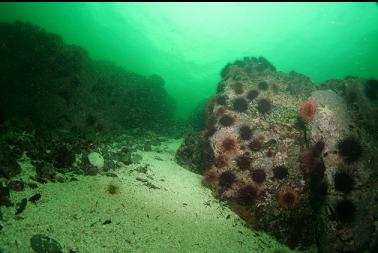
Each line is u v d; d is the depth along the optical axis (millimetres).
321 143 1485
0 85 2428
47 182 1206
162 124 3664
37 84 2570
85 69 2904
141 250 1029
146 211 1283
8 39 2602
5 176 1129
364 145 1420
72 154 1468
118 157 1768
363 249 1220
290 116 1811
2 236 832
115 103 3057
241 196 1579
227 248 1250
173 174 1816
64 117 2518
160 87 3965
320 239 1344
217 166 1727
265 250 1336
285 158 1628
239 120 1835
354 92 1715
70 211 1074
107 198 1260
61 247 883
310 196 1517
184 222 1325
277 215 1494
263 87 2025
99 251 941
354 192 1317
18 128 1802
